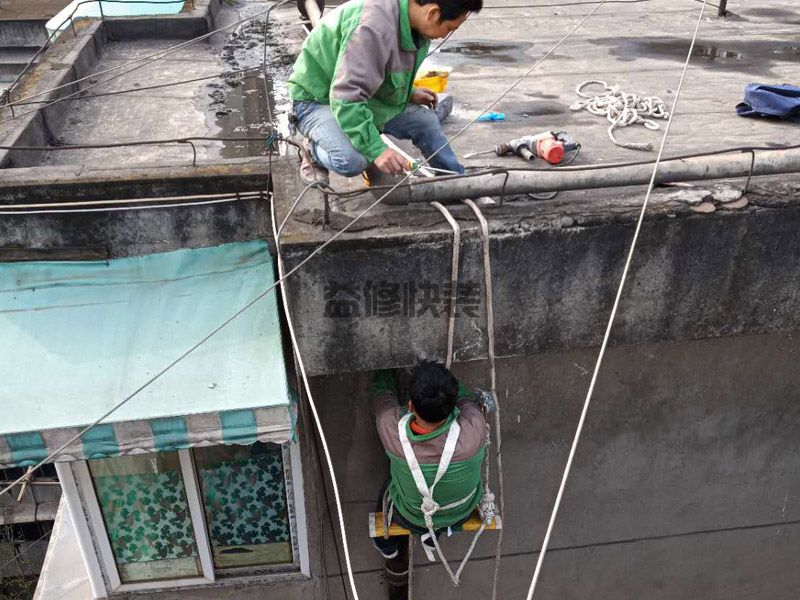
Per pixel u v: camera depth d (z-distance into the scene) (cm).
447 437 326
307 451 387
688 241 323
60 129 468
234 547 421
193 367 315
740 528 477
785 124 464
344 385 382
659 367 399
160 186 352
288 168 360
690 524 468
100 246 360
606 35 673
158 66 586
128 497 391
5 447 294
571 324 338
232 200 355
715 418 424
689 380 407
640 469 437
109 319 337
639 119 461
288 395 305
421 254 306
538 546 458
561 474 429
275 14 734
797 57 611
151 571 421
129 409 299
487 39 658
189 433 303
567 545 462
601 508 450
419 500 349
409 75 306
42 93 456
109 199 352
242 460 389
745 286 340
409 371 352
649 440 426
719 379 409
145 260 362
